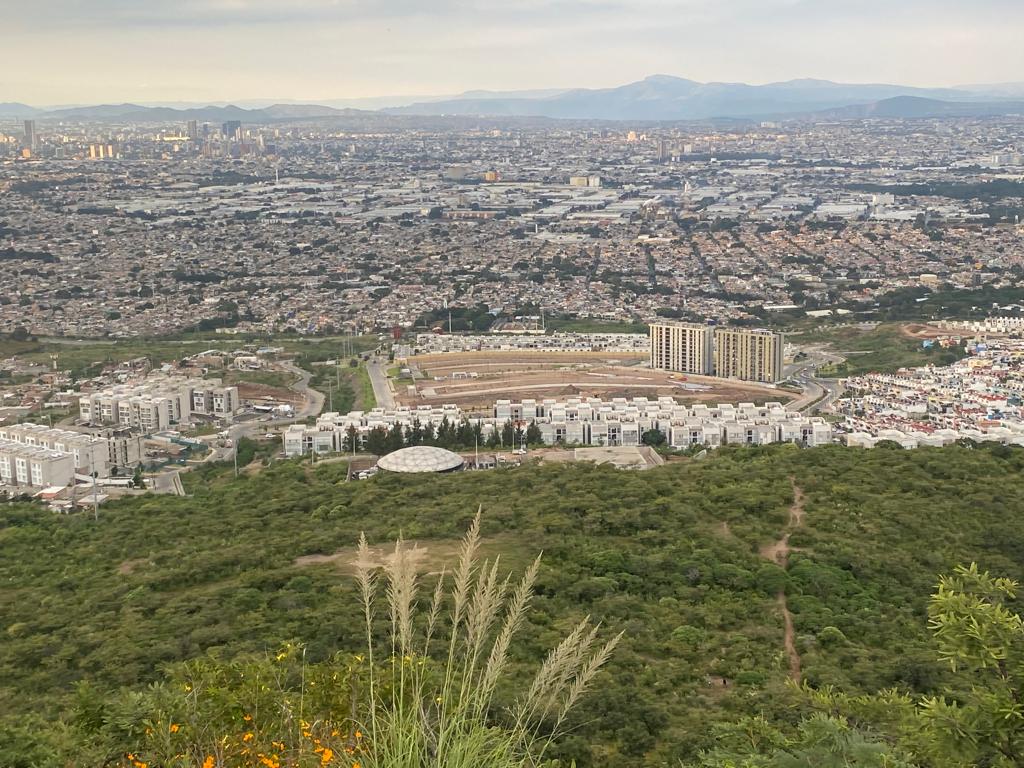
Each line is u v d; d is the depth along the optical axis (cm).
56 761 4325
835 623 9975
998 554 12156
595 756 7019
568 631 9319
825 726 4038
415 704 2670
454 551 11881
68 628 10506
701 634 9631
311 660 8788
